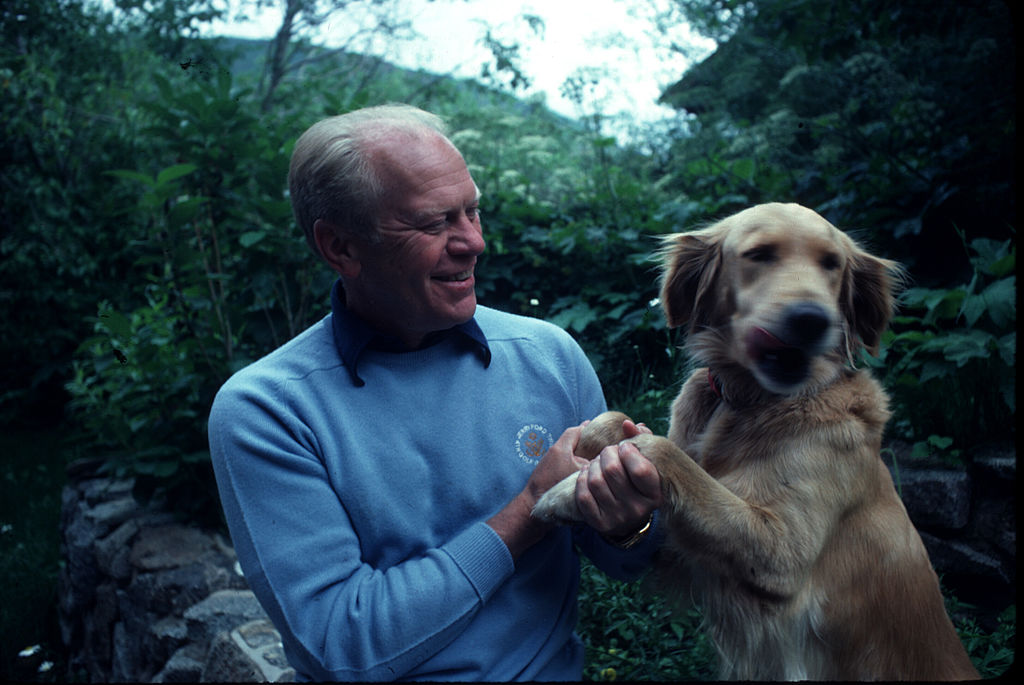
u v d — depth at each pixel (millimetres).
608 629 2338
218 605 3332
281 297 4266
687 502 1521
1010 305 3105
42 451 7723
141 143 7406
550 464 1595
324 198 1610
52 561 5660
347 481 1575
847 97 5977
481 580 1507
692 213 4461
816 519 1579
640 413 3248
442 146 1631
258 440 1572
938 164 4043
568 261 4629
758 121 6699
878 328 1744
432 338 1721
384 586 1506
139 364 4027
